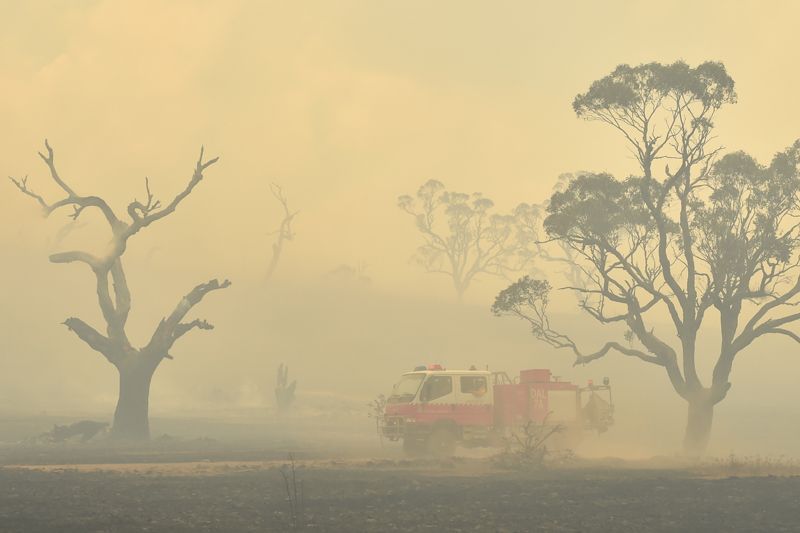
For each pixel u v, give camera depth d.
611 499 47.00
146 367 109.00
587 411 83.81
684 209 99.38
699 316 97.62
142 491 49.38
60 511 40.38
